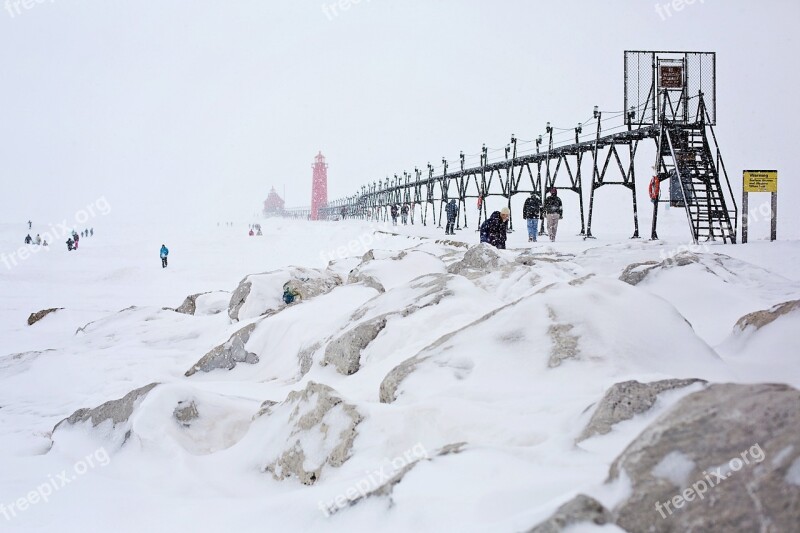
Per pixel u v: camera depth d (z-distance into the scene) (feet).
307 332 30.53
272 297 41.55
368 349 23.45
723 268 33.86
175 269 118.62
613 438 11.34
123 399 19.90
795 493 6.75
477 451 11.61
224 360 31.37
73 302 77.87
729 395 8.41
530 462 11.14
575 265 38.11
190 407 18.90
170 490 14.90
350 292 34.73
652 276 33.12
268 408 17.80
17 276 107.04
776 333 19.47
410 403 16.30
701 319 28.25
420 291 26.48
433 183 151.94
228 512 12.53
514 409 14.30
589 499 8.02
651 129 69.72
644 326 17.54
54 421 25.48
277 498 12.66
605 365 15.97
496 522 8.90
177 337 41.70
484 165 116.67
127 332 43.86
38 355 36.73
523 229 128.98
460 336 18.99
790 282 32.81
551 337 17.19
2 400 29.58
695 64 69.26
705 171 66.64
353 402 15.17
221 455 16.76
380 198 230.27
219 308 49.75
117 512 13.43
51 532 12.77
